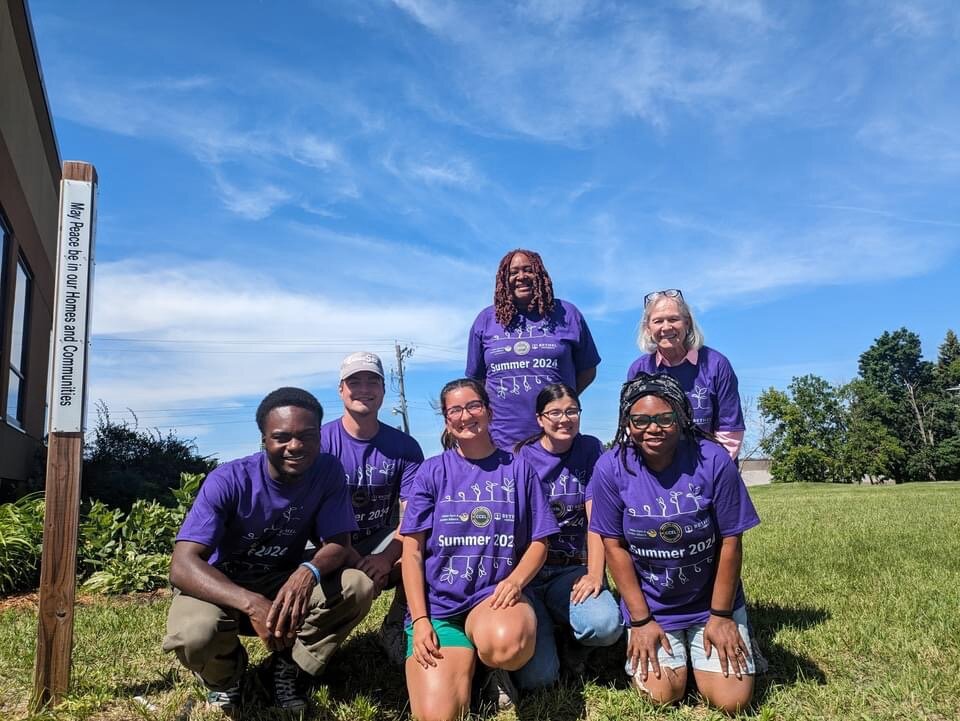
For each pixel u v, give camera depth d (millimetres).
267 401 3475
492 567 3604
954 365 72250
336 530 3637
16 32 11047
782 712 3352
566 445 4176
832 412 57344
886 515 12633
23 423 12797
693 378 4324
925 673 3699
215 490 3441
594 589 3789
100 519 7145
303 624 3424
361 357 4273
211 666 3365
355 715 3449
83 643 4539
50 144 13953
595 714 3445
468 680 3369
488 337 4914
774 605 5324
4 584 6195
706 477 3486
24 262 12531
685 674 3516
